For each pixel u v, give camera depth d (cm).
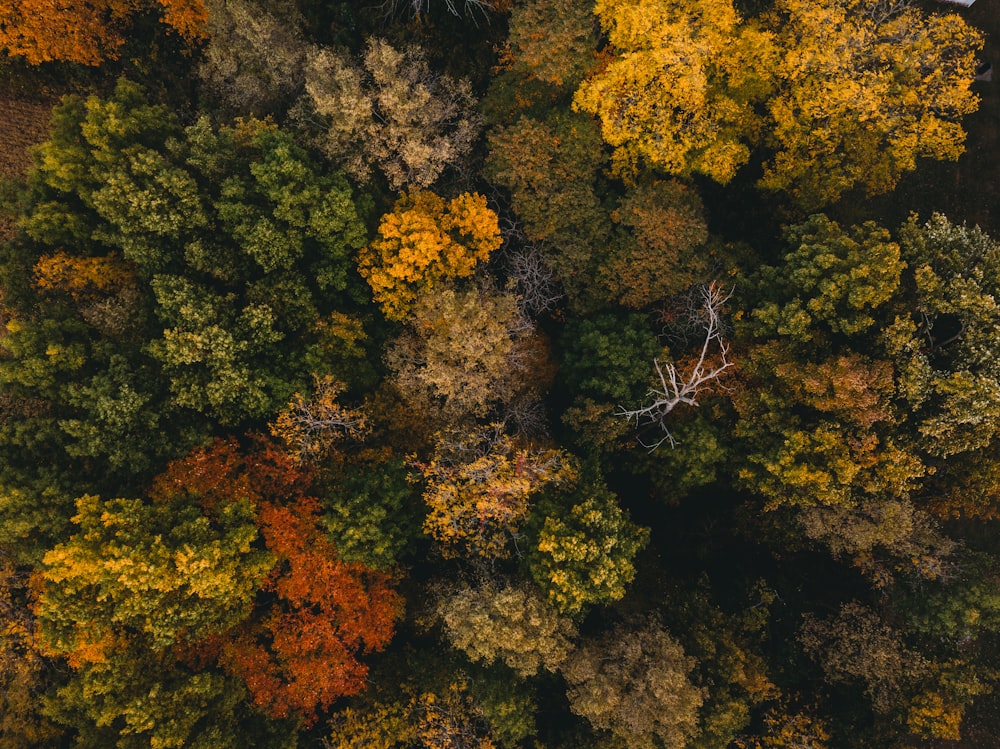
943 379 2117
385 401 2586
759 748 2447
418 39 2891
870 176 2714
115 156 2231
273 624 2283
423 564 2792
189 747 2103
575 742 2430
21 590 2370
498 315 2445
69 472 2183
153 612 2017
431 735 2300
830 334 2380
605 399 2558
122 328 2345
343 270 2461
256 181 2397
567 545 2111
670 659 2231
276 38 2680
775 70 2570
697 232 2511
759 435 2417
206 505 2256
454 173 2852
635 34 2402
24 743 2289
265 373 2308
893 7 2645
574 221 2602
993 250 2228
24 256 2409
